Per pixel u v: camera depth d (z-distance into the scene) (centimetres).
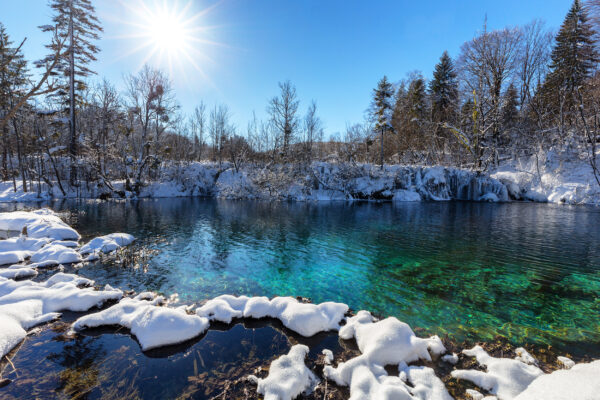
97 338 546
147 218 2012
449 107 4828
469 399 407
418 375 444
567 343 571
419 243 1410
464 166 4425
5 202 2773
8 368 450
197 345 534
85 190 3394
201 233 1575
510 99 4384
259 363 484
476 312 703
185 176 4197
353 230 1727
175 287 827
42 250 1024
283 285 869
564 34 4262
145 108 3503
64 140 3641
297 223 1955
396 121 5103
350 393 418
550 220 2109
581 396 351
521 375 436
